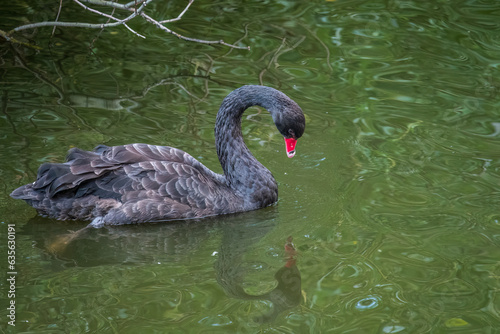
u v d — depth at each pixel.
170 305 8.56
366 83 15.51
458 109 14.41
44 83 14.91
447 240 10.09
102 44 17.06
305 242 10.23
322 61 16.52
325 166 12.52
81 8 18.73
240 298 8.80
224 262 9.73
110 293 8.80
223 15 18.80
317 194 11.69
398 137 13.38
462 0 19.59
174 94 14.84
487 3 19.45
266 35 17.72
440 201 11.21
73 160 10.45
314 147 13.12
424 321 8.27
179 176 10.80
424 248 9.89
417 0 19.61
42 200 10.31
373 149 13.02
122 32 17.77
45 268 9.38
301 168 12.51
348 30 18.02
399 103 14.69
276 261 9.73
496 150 12.81
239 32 17.84
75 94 14.52
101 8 18.84
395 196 11.42
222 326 8.15
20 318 8.17
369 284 9.05
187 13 18.83
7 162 11.73
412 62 16.45
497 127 13.66
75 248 9.97
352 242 10.14
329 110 14.41
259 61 16.47
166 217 10.70
